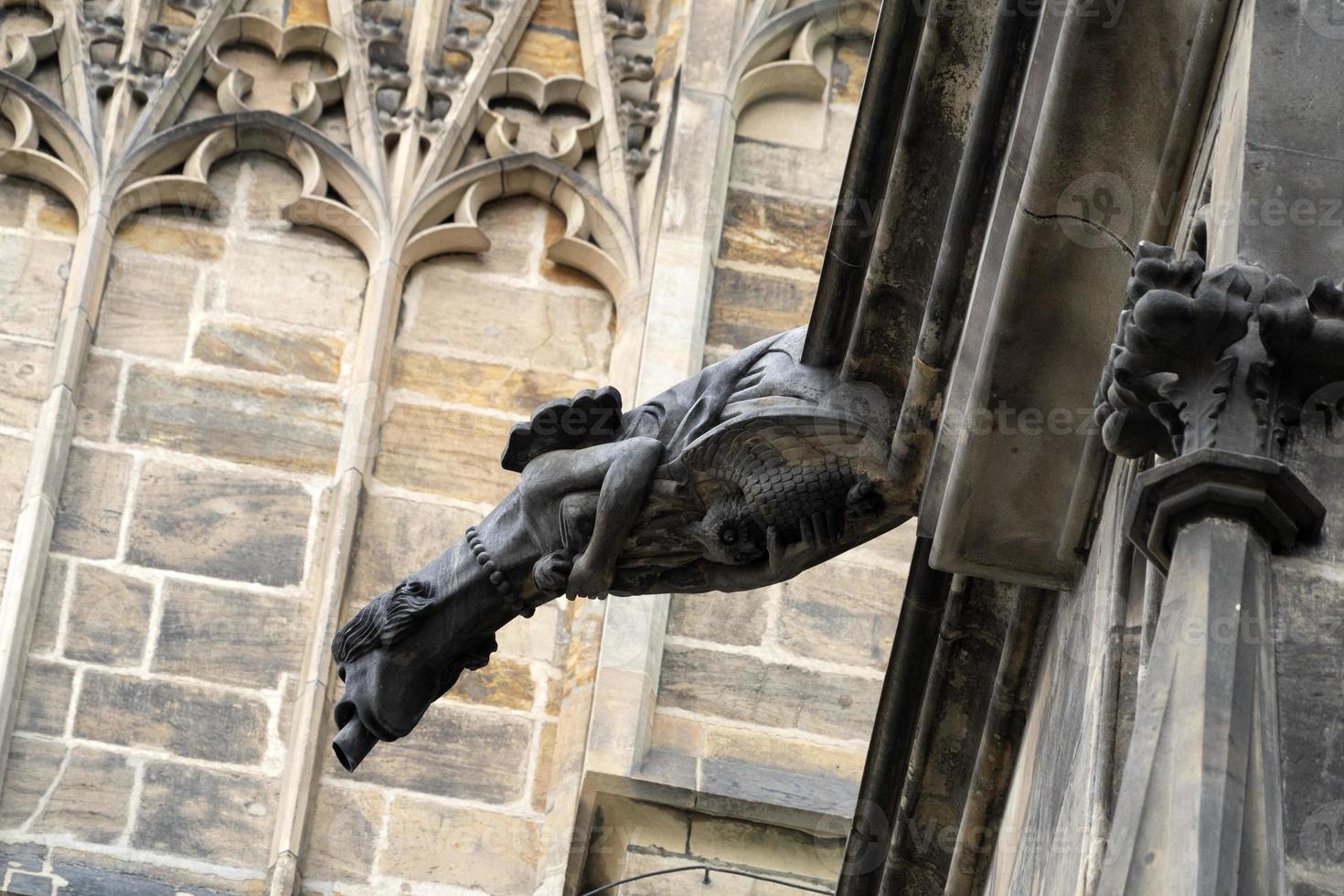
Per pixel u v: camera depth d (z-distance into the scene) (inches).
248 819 703.7
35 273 768.3
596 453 442.9
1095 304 364.2
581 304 781.9
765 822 678.5
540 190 795.4
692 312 757.9
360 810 705.0
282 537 740.7
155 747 708.7
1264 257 305.1
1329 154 310.2
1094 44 347.6
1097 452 374.0
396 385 762.8
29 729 704.4
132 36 798.5
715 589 438.3
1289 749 273.7
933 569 423.5
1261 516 288.7
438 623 461.4
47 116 785.6
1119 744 342.0
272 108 800.3
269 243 782.5
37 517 724.7
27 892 681.0
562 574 444.5
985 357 372.2
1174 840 264.4
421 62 806.5
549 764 714.2
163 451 747.4
